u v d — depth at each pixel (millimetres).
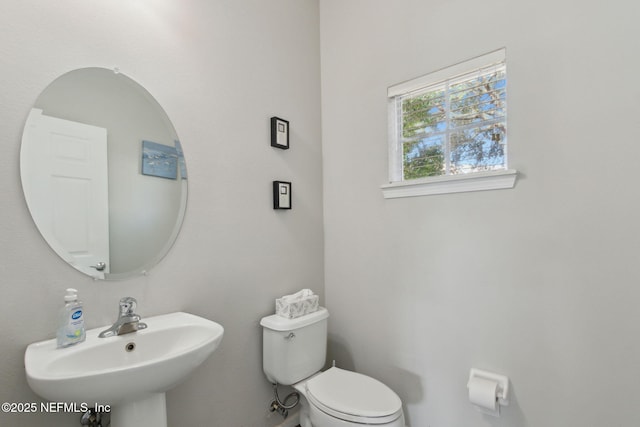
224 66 1558
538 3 1323
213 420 1461
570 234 1253
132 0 1237
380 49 1852
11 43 964
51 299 1027
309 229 2023
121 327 1082
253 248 1669
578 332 1236
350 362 1979
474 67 1497
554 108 1286
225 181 1546
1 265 939
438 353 1604
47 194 1029
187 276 1385
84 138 1112
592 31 1206
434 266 1626
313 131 2080
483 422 1452
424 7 1669
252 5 1704
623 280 1152
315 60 2119
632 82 1135
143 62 1266
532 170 1336
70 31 1079
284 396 1795
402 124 1826
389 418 1254
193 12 1437
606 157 1182
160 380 929
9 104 960
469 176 1464
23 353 968
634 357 1133
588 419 1215
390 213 1804
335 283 2074
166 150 1331
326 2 2145
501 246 1416
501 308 1415
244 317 1610
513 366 1378
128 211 1216
